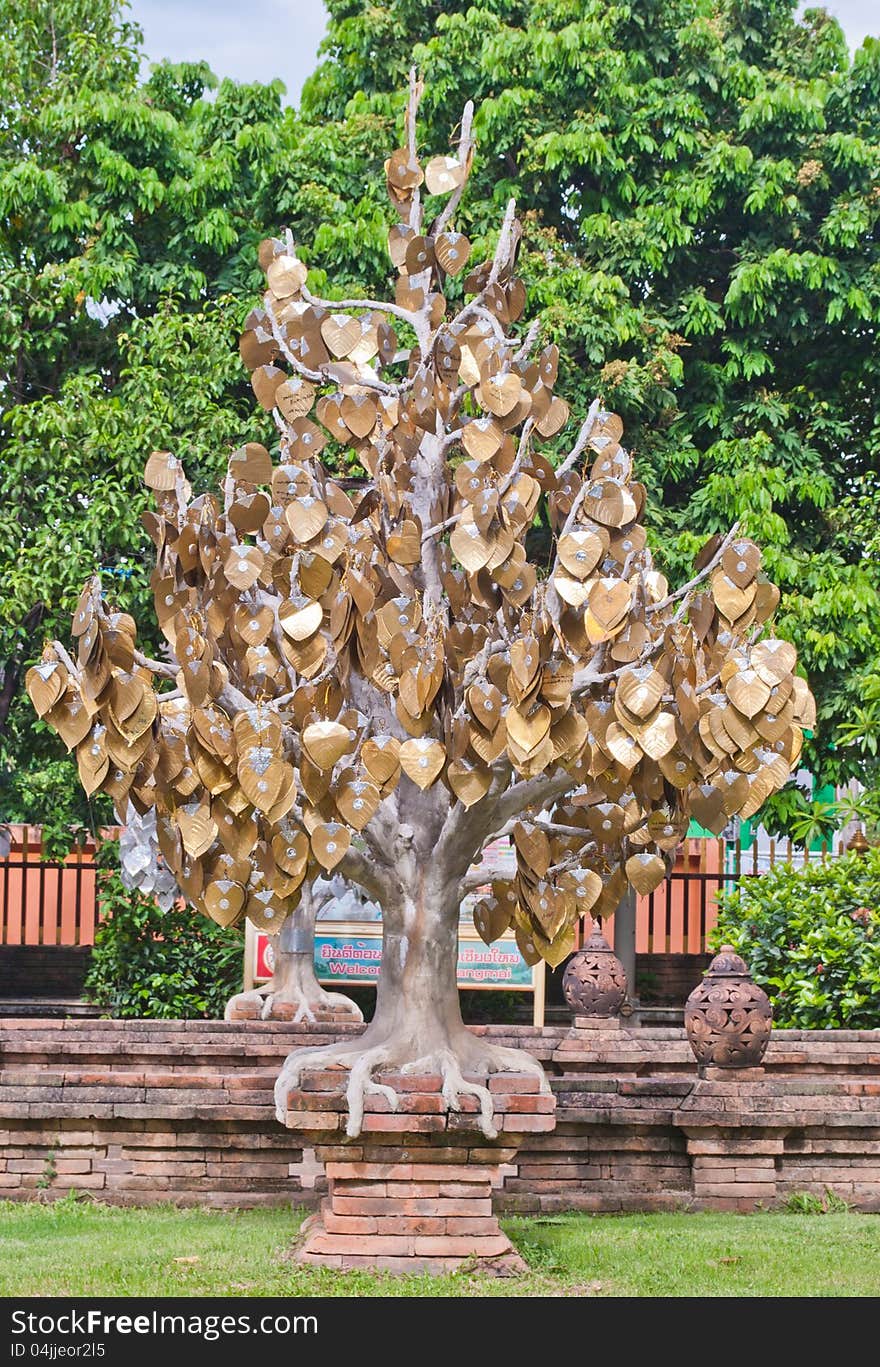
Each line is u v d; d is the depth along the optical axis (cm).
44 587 1329
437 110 1616
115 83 1567
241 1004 1134
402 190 734
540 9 1628
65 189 1482
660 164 1603
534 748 572
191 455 1365
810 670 1475
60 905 1697
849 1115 824
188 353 1434
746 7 1717
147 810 626
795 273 1509
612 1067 922
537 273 1516
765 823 1552
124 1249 679
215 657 598
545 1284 623
